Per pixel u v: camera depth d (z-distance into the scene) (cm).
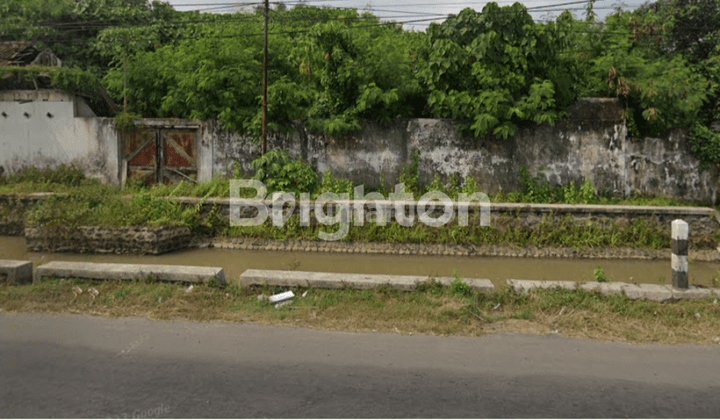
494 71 1227
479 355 425
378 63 1291
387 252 1065
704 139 1267
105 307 533
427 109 1359
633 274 905
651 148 1279
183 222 1090
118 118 1340
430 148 1291
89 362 401
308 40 1298
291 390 355
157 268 614
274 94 1269
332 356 418
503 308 546
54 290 573
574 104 1256
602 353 432
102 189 1229
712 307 532
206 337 457
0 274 613
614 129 1248
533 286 584
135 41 1708
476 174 1278
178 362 403
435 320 503
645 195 1284
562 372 393
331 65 1290
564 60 1274
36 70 1352
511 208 1073
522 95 1239
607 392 359
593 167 1255
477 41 1220
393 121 1299
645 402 344
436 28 1276
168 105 1376
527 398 348
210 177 1339
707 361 417
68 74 1353
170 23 1867
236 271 882
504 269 938
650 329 485
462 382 372
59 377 374
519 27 1236
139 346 435
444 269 934
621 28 1412
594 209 1060
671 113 1323
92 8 1884
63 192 1146
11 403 334
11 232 1173
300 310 525
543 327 494
